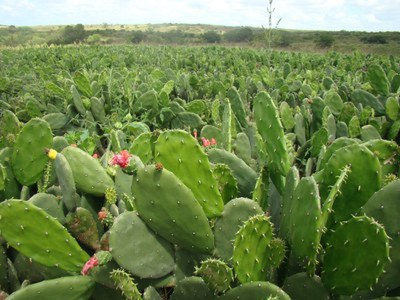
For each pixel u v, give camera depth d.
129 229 1.92
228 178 2.31
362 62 13.73
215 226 2.03
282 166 2.32
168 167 2.11
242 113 4.26
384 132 4.84
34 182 2.71
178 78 7.73
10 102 7.43
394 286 1.82
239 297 1.77
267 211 2.44
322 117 4.54
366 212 1.85
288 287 1.88
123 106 6.10
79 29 47.31
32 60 16.02
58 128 5.42
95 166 2.46
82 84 5.75
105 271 1.92
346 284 1.77
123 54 18.64
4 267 2.19
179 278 2.02
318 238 1.74
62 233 1.99
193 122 5.20
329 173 2.01
